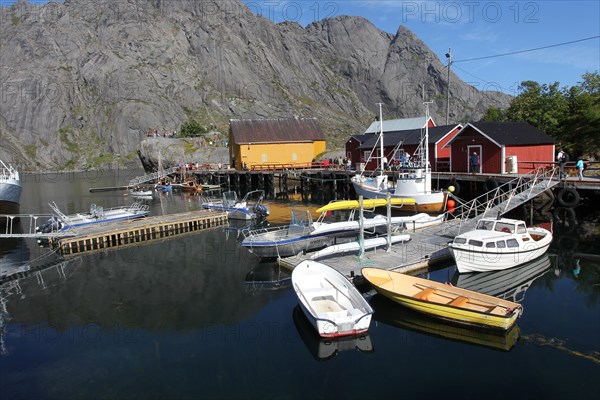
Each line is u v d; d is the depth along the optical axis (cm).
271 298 1553
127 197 4950
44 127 13762
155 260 2131
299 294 1330
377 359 1117
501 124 3447
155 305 1534
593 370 1038
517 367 1059
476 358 1105
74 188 6538
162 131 13438
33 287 1775
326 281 1471
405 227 2266
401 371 1059
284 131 6031
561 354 1111
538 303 1417
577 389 970
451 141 3562
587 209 2734
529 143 3222
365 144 4662
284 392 991
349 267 1667
